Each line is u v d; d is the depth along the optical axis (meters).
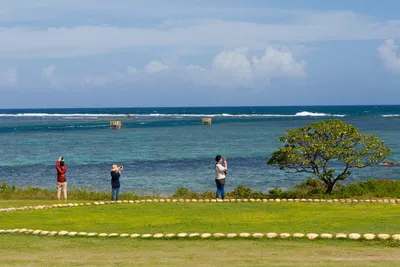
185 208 20.77
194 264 11.55
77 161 54.44
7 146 74.00
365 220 17.02
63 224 17.62
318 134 26.95
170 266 11.39
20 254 13.17
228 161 52.66
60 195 27.38
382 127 109.31
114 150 66.31
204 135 94.19
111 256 12.77
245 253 12.72
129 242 14.50
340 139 26.95
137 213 19.72
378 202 21.95
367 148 26.70
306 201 22.56
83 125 139.75
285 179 39.62
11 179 42.16
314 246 13.35
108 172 45.66
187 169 47.22
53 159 56.44
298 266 11.11
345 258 11.91
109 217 18.94
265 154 59.00
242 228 15.95
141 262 11.93
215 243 14.05
